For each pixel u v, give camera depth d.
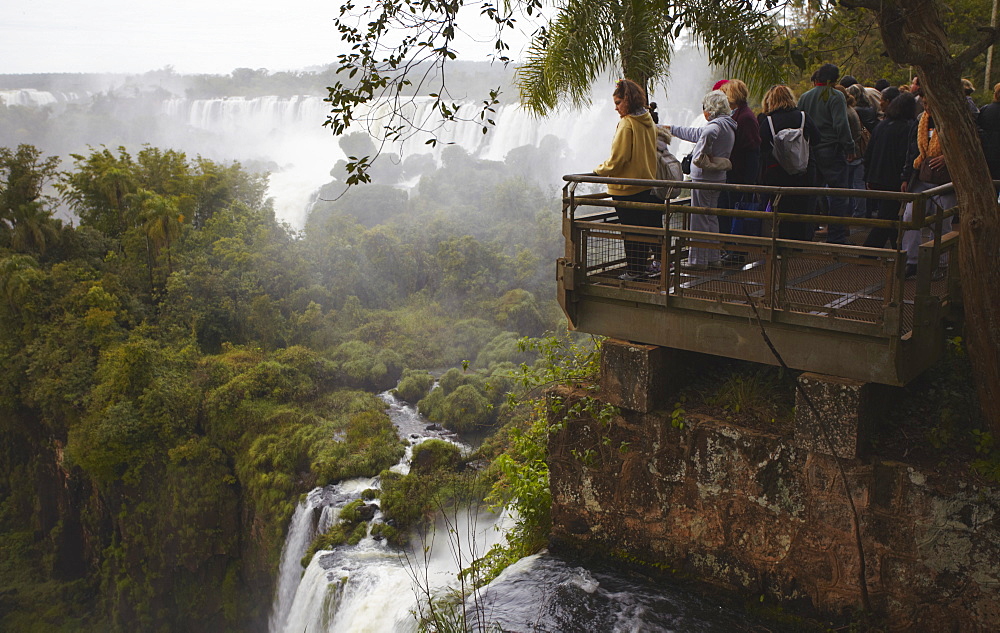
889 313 5.79
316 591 26.62
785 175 8.17
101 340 47.88
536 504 9.00
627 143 7.35
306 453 38.16
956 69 5.56
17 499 49.50
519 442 9.59
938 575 6.08
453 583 9.75
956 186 5.72
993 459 5.87
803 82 17.73
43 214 54.31
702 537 7.26
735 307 6.55
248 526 39.59
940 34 5.56
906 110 7.88
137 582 41.50
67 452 42.09
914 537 6.13
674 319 7.03
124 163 61.41
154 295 53.81
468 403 41.81
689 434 7.16
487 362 50.97
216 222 59.91
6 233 56.28
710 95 7.50
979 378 5.90
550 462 8.23
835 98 8.54
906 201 5.61
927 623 6.18
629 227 7.05
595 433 7.85
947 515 5.97
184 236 58.78
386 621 17.48
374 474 36.12
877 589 6.36
